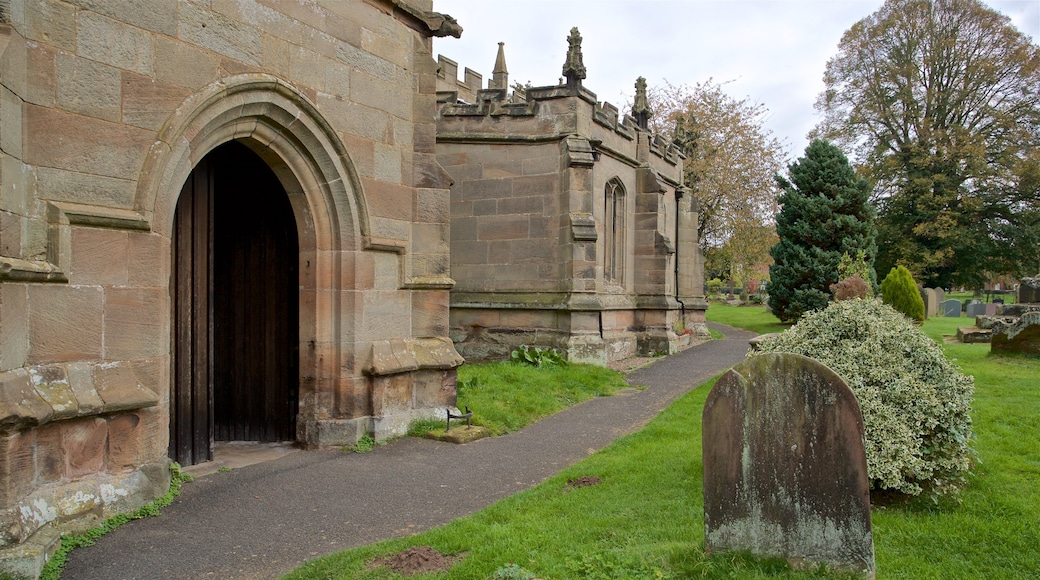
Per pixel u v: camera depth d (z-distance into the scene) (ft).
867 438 16.99
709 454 14.29
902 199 109.81
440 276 29.86
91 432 16.93
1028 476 19.31
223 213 28.43
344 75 25.52
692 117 103.55
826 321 19.61
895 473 16.52
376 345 26.89
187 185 23.18
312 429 25.75
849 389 13.23
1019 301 55.83
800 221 81.25
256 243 27.99
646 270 59.41
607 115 52.31
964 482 18.04
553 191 48.34
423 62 29.55
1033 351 41.27
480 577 13.38
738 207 104.53
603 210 52.31
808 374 13.53
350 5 25.85
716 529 14.19
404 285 28.37
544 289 48.65
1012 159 104.78
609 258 55.26
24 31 15.62
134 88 18.24
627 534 15.92
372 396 26.50
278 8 22.84
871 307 19.93
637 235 59.82
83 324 16.92
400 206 28.37
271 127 23.41
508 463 24.14
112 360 17.66
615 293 54.90
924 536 15.21
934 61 108.47
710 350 62.23
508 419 30.55
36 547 14.12
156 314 18.84
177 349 22.77
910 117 111.75
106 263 17.52
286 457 24.56
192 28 19.89
